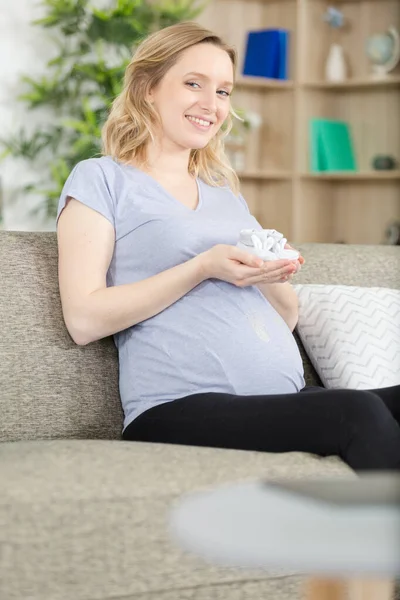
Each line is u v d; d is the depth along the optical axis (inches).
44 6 278.1
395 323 120.5
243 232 103.3
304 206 312.2
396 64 307.0
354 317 118.6
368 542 40.3
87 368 105.2
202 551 40.6
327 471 80.0
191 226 105.0
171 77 110.1
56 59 274.1
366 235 317.4
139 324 102.7
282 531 41.6
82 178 105.3
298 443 86.4
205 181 117.0
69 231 103.1
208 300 101.3
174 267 100.0
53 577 72.9
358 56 316.2
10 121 276.4
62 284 101.8
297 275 126.0
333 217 321.7
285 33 302.8
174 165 112.3
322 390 94.9
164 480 76.0
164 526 74.5
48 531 72.5
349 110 318.0
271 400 90.4
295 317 114.7
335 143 306.8
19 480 75.2
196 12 278.2
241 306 102.2
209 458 81.7
